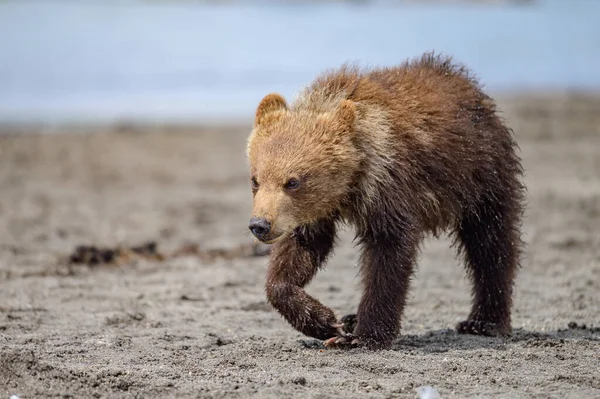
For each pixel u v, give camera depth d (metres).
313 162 9.76
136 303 13.26
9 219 20.17
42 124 33.47
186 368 9.52
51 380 8.84
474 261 11.59
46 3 76.62
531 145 29.08
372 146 10.00
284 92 41.81
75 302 13.27
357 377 9.16
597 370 9.48
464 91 11.16
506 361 9.84
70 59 48.94
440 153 10.42
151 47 55.38
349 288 14.55
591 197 21.97
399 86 10.68
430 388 8.56
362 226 10.27
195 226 19.91
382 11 91.06
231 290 14.28
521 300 13.62
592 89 43.16
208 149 30.05
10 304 13.02
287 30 68.81
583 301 13.55
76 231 19.14
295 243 10.37
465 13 90.50
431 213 10.61
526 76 48.38
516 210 11.59
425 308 13.34
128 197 23.11
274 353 10.15
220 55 53.47
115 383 8.85
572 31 71.88
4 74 43.41
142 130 33.00
